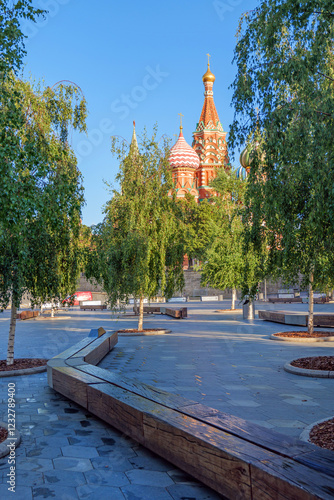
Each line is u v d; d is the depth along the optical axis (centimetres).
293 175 764
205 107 8700
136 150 1970
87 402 725
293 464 362
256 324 2347
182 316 2931
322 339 1595
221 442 423
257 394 872
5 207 581
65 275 1241
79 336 1997
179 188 7812
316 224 702
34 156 658
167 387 943
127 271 1861
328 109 668
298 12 669
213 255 2998
